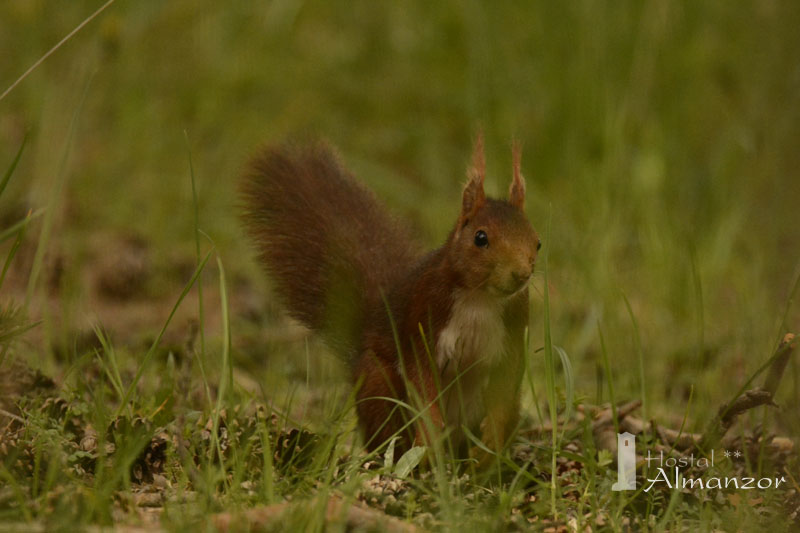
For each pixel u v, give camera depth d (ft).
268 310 41.14
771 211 48.32
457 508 20.84
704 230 47.52
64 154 28.58
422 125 56.85
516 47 54.95
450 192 53.01
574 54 53.83
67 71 53.11
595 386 34.81
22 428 23.68
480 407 26.35
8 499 19.63
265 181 30.09
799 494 23.53
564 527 21.48
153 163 52.54
